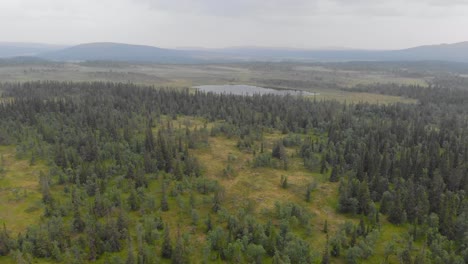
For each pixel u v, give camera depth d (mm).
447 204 78500
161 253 65688
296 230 76812
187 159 107688
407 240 73688
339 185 98750
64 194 88125
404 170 102250
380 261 67125
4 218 77500
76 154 109125
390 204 83875
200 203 86062
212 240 68188
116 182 93938
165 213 82000
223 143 138875
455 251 69875
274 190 97062
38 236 65500
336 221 82000
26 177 99312
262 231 70062
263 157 114875
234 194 93562
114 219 72250
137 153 116500
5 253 64188
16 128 136250
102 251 65438
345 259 66938
